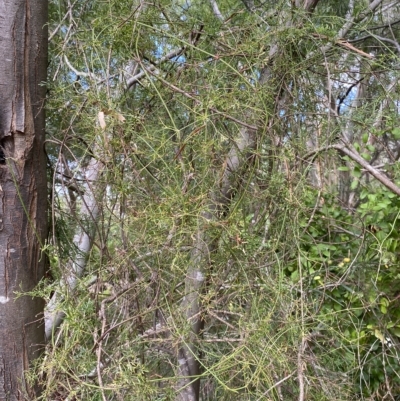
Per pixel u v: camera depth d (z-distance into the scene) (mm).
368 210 1516
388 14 1914
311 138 1219
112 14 865
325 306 1491
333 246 1541
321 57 1018
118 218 828
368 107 1188
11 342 829
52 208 825
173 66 956
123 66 912
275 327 1004
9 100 796
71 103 875
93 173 1028
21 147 812
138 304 891
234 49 928
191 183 871
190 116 932
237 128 922
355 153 1127
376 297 1448
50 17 1202
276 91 1015
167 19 911
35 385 837
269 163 994
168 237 789
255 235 946
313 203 1542
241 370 820
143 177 877
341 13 1649
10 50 792
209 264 913
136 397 758
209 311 888
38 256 861
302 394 781
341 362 1315
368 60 1001
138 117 832
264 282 914
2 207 808
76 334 748
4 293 825
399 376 1426
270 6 1133
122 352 828
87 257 925
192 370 1080
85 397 765
